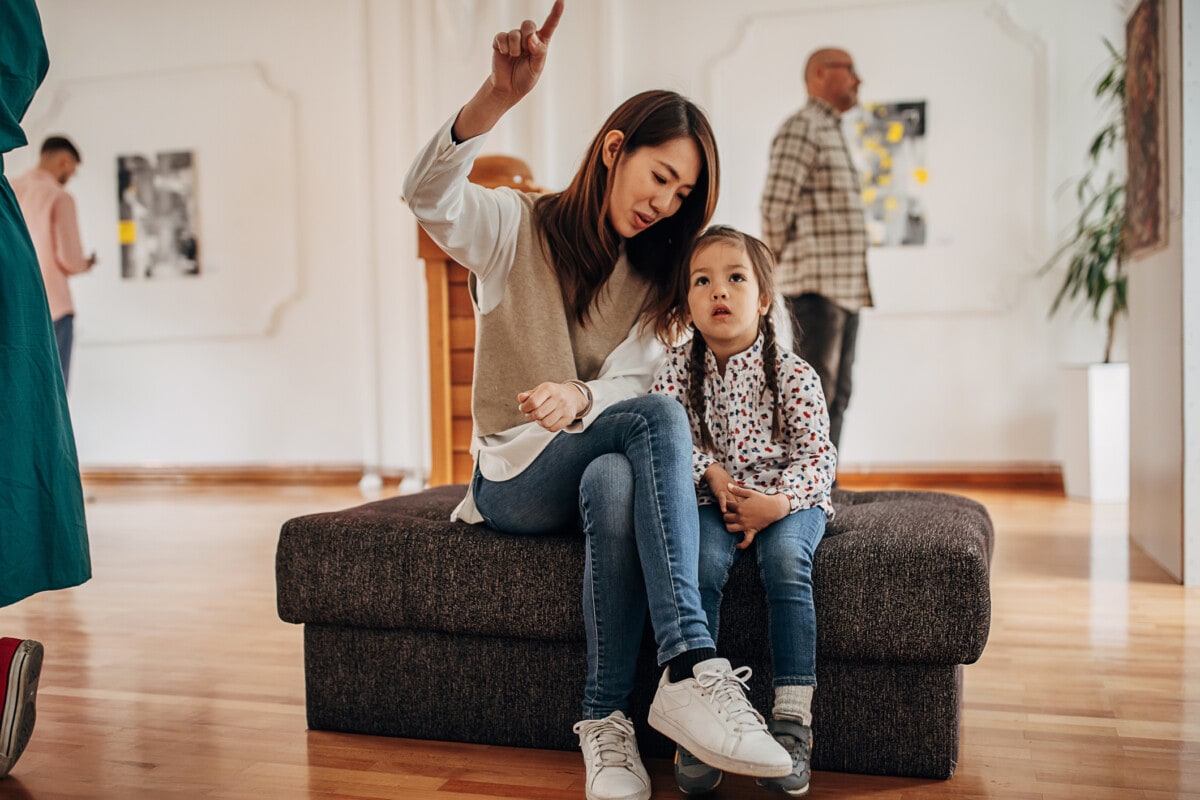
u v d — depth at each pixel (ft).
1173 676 5.93
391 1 16.06
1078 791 4.26
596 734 4.25
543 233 4.94
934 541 4.34
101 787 4.43
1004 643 6.72
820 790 4.28
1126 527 11.28
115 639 7.03
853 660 4.42
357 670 5.06
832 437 13.03
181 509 13.92
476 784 4.41
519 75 4.11
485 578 4.72
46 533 4.25
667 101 4.76
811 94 14.89
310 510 13.57
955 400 15.01
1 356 4.12
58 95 17.79
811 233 12.55
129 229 17.63
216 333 17.38
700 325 4.83
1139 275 9.98
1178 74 8.35
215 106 17.22
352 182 16.76
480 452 4.93
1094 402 13.23
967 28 14.67
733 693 4.00
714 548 4.45
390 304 16.42
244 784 4.44
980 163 14.75
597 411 4.45
